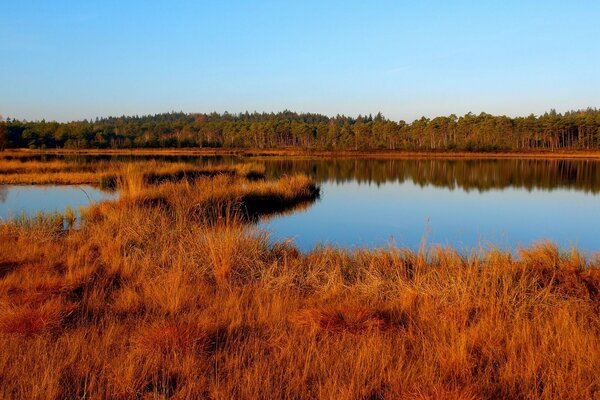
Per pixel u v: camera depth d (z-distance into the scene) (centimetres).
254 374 361
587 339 419
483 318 491
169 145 10825
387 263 757
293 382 352
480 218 1817
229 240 766
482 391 343
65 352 401
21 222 1053
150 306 541
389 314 523
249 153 8444
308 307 546
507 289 586
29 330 442
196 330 434
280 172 4194
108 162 4434
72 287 596
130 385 343
